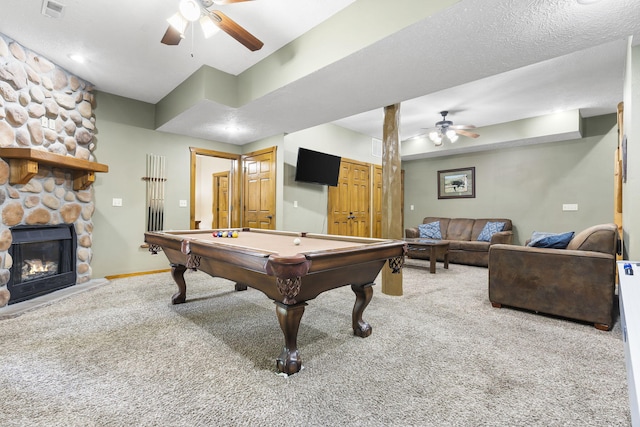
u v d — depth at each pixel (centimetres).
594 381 172
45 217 326
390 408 149
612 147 509
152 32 282
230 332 240
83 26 272
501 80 383
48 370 181
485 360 197
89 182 366
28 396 156
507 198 620
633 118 233
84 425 136
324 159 545
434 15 198
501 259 298
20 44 298
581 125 516
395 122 362
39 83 318
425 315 282
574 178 544
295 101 349
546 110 497
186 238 250
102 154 418
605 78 377
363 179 666
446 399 156
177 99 399
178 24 208
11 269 290
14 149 275
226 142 562
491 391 163
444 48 238
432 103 464
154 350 208
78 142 373
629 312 83
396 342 223
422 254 610
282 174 504
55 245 348
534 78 378
